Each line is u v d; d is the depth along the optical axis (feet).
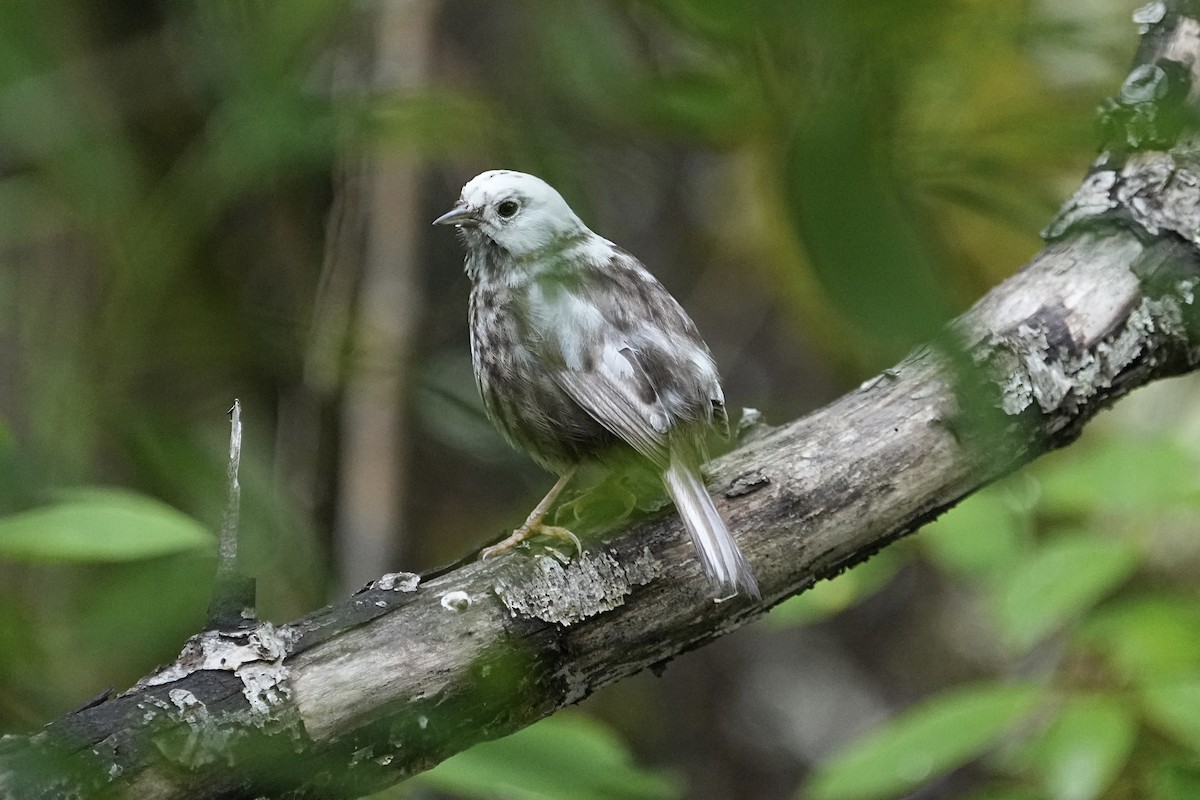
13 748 14.37
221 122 14.30
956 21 10.39
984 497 14.78
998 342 14.64
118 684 14.47
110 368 14.38
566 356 14.78
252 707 14.44
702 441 14.76
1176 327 14.67
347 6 14.37
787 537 14.61
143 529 14.38
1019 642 14.67
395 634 14.49
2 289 14.57
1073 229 14.71
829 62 9.33
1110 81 11.42
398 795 14.61
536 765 14.55
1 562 14.52
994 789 14.70
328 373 14.66
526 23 14.39
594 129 14.38
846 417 14.66
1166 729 14.69
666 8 10.66
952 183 10.48
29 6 11.55
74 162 13.85
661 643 14.58
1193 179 14.70
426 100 14.35
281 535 14.52
